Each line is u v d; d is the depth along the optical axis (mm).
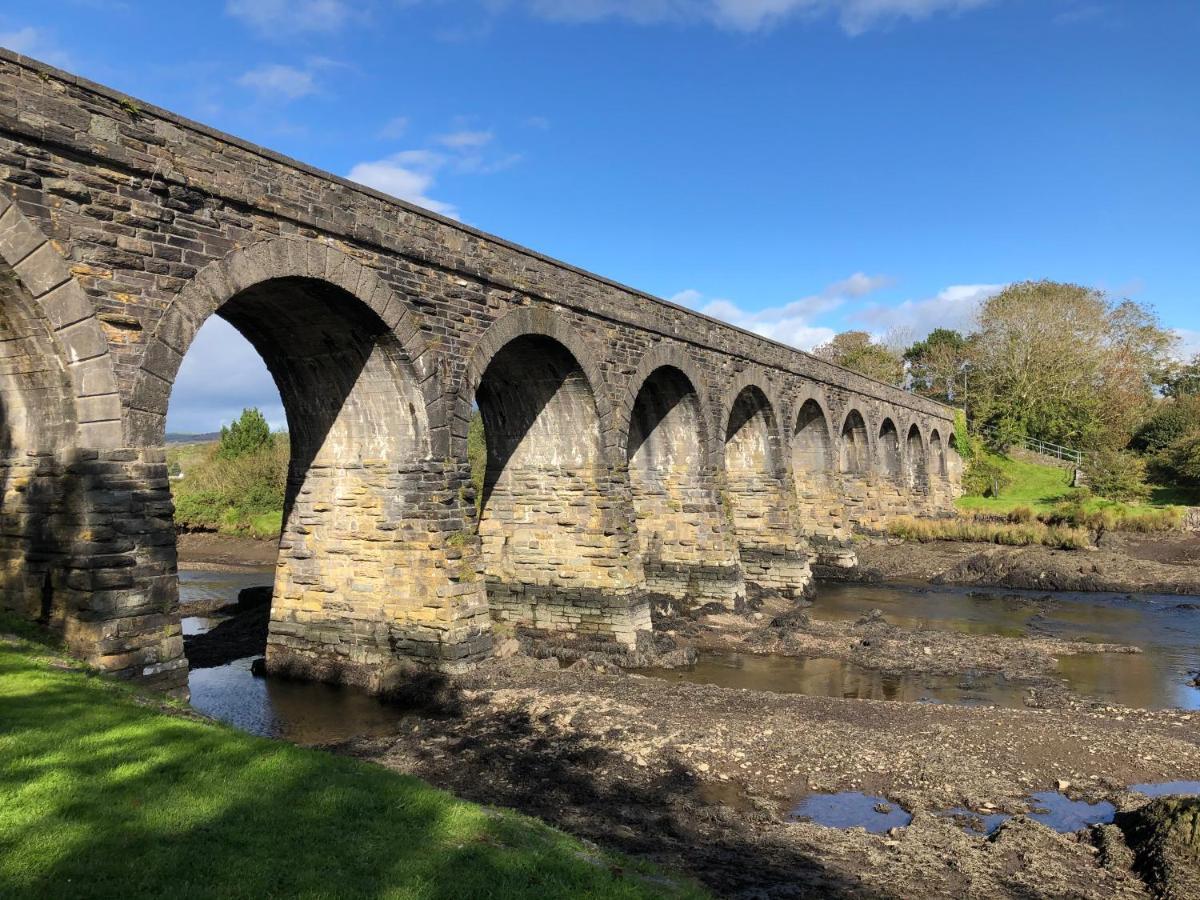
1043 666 22672
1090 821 11992
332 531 19906
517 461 25625
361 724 16562
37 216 12133
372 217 17328
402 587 18891
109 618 12500
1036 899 9453
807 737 14828
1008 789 13008
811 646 24969
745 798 12703
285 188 15625
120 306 13062
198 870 6484
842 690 20438
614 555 23984
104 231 12898
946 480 65562
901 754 14180
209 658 21875
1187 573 37688
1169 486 58375
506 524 25719
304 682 19547
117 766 8195
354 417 19578
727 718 15750
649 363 26531
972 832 11633
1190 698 19734
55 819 6902
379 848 7320
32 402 13156
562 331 22641
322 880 6574
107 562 12555
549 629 24812
